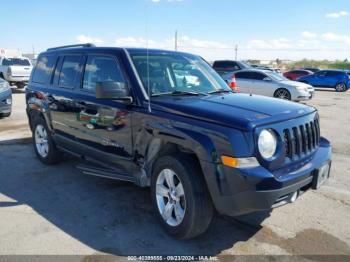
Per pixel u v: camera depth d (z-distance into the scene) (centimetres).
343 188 488
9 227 371
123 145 404
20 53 2923
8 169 561
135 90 386
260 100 386
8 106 1007
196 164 332
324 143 398
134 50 426
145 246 337
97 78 444
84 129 465
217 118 315
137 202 437
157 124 353
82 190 475
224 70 1836
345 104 1599
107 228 371
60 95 507
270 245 341
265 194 292
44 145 587
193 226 330
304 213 409
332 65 6562
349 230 371
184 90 414
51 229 367
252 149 296
